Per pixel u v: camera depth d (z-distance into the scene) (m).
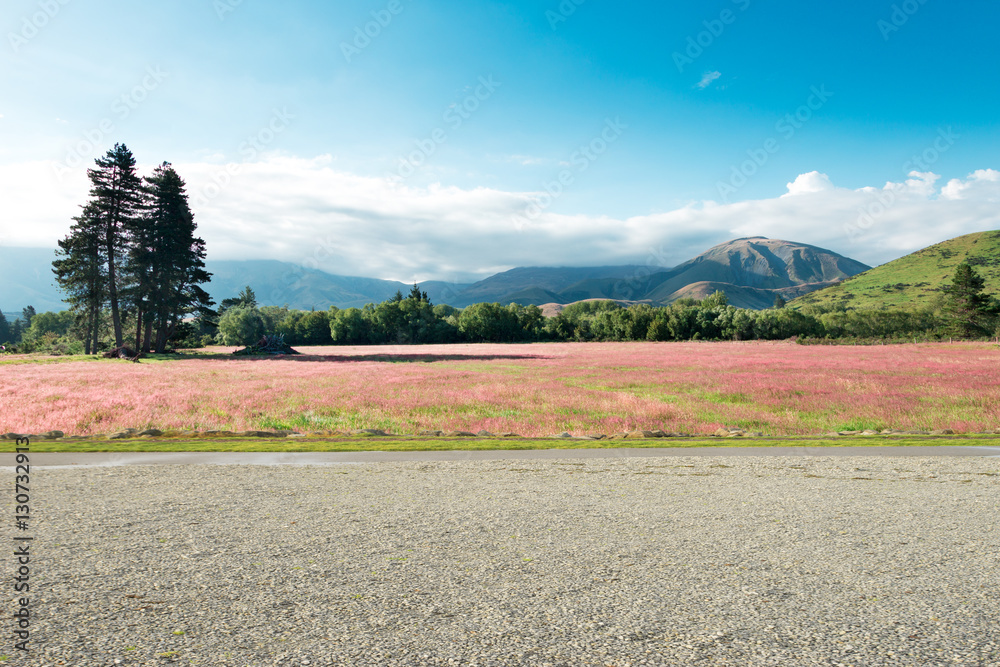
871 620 3.63
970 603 3.89
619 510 6.32
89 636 3.33
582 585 4.18
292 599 3.89
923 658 3.14
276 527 5.59
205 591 4.02
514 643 3.30
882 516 6.09
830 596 4.02
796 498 6.91
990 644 3.30
